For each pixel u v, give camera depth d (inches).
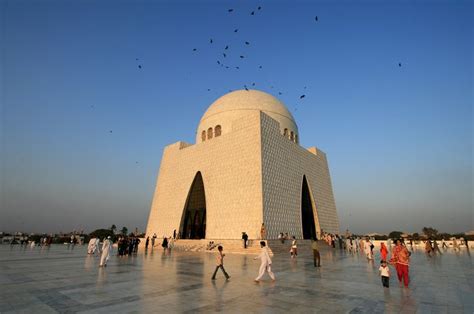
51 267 607.2
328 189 1824.6
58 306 290.8
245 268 582.6
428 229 3134.8
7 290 366.3
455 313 273.7
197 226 1451.8
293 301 310.8
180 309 278.5
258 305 293.7
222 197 1294.3
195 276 478.3
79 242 1978.3
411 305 300.4
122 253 902.4
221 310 275.7
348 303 304.7
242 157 1279.5
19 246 1637.6
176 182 1603.1
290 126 1646.2
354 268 593.0
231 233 1196.5
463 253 1111.6
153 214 1681.8
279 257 858.1
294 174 1441.9
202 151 1501.0
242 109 1563.7
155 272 526.6
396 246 424.2
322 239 1443.2
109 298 323.0
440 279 474.3
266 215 1141.1
